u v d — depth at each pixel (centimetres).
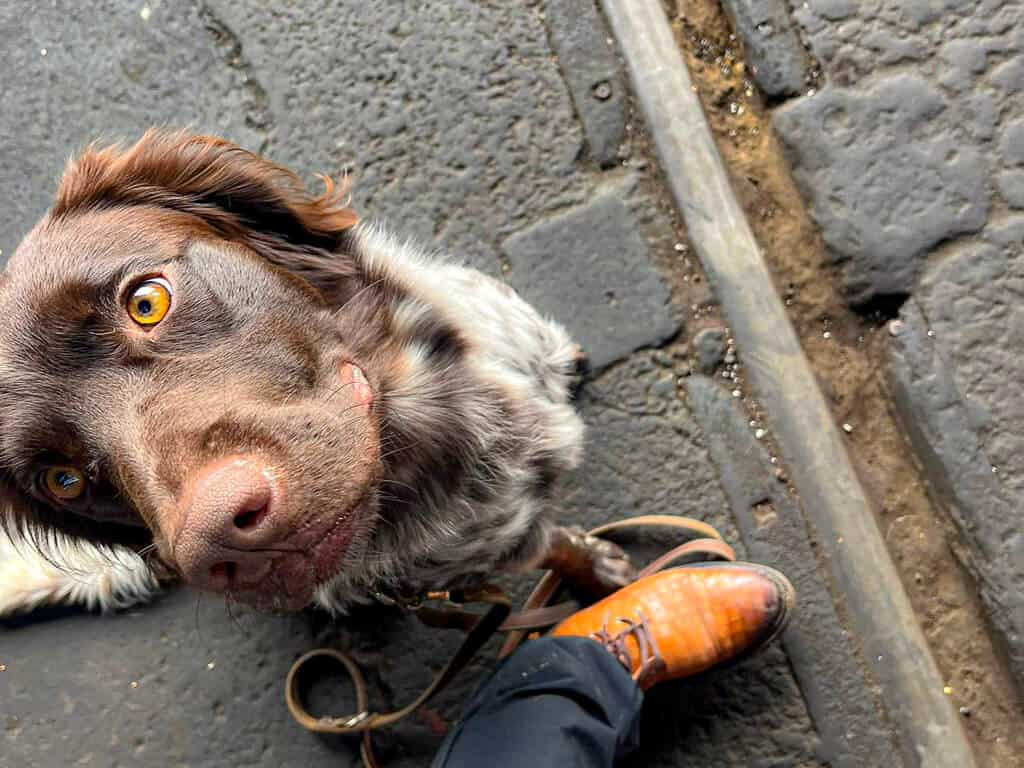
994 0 108
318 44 122
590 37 116
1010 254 104
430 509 86
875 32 110
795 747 99
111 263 69
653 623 98
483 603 109
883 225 107
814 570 103
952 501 101
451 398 85
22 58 129
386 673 108
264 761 108
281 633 110
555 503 99
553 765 86
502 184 116
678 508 106
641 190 113
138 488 66
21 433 70
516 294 105
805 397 105
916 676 98
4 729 111
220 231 76
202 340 69
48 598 112
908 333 105
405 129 118
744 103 114
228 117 123
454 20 119
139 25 126
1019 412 101
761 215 112
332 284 80
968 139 107
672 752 101
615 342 110
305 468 64
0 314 69
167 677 110
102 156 77
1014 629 98
